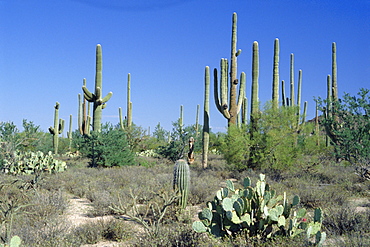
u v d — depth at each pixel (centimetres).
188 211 799
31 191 973
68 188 1217
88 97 2089
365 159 1344
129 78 2852
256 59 1803
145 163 2089
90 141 1988
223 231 576
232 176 1611
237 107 1855
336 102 1447
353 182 1301
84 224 732
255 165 1670
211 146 3269
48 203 831
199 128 3931
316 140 1667
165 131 4509
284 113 1677
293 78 2539
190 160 2084
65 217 821
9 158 1541
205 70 2005
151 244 569
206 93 1988
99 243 658
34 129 2402
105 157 1916
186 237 571
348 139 1342
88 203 1028
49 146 2548
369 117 1358
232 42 1862
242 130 1742
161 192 743
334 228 648
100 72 2102
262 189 570
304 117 1692
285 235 549
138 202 975
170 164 2220
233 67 1847
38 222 686
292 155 1582
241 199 555
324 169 1611
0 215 629
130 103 2866
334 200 938
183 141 2469
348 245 529
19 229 631
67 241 607
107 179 1326
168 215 796
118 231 686
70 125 3488
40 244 579
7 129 1720
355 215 692
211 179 1356
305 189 1105
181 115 4203
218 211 582
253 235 558
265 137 1630
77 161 2328
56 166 1598
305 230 530
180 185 848
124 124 3044
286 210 585
